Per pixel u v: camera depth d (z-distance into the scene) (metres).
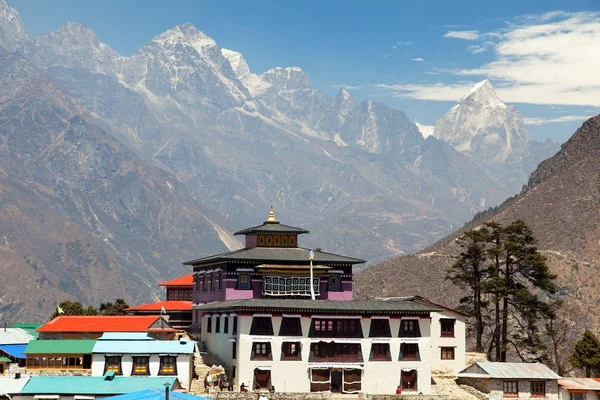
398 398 167.88
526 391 172.62
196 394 161.88
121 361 165.12
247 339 169.88
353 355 173.50
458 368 190.25
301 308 171.88
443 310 191.50
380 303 179.50
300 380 170.50
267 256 198.25
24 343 186.50
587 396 172.38
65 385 154.25
